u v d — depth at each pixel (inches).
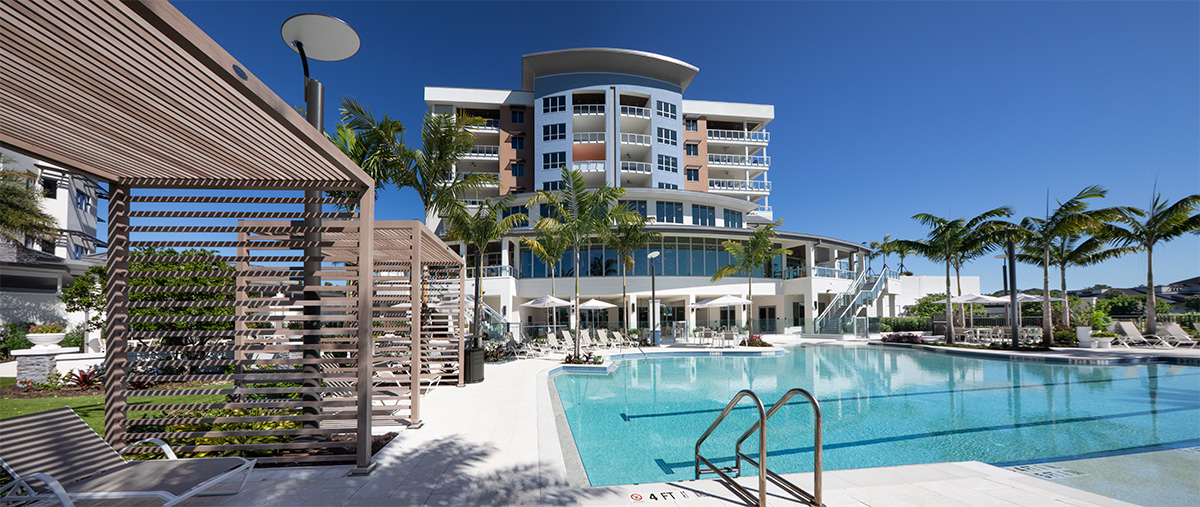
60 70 101.3
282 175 179.0
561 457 194.9
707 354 746.8
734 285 1195.9
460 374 386.6
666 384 465.7
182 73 101.6
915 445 251.3
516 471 177.2
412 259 273.9
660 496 149.6
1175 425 285.7
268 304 190.2
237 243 194.9
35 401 324.8
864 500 143.0
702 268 1215.6
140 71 101.6
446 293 473.1
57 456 135.3
